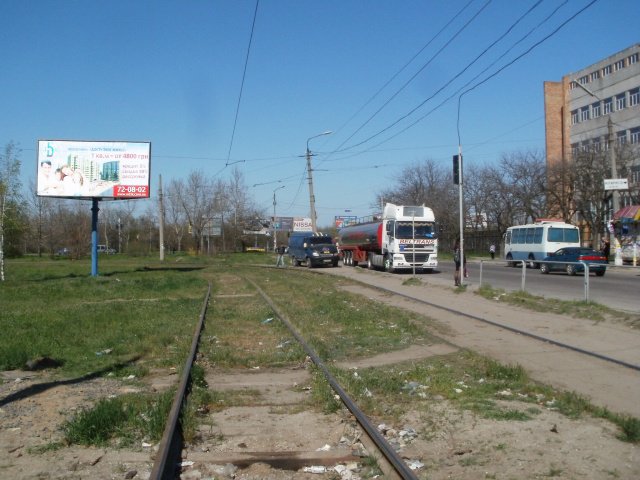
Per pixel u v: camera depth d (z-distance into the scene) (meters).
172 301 21.08
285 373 9.94
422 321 14.89
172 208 90.06
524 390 8.15
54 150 33.81
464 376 9.14
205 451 6.12
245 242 94.25
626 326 12.84
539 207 56.41
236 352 11.65
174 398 7.47
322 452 6.02
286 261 59.47
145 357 11.24
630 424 6.30
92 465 5.65
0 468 5.57
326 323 15.28
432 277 31.50
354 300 20.52
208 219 83.75
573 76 67.31
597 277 30.08
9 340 12.40
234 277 36.56
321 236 46.91
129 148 34.47
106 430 6.49
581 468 5.39
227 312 17.98
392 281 28.16
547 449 5.89
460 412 7.19
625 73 58.62
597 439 6.13
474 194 69.19
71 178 33.84
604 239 48.38
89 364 10.45
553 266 32.94
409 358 10.81
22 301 21.55
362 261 42.59
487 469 5.44
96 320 15.67
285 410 7.65
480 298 19.20
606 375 8.94
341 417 7.16
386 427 6.66
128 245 79.75
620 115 59.41
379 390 8.27
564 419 6.85
